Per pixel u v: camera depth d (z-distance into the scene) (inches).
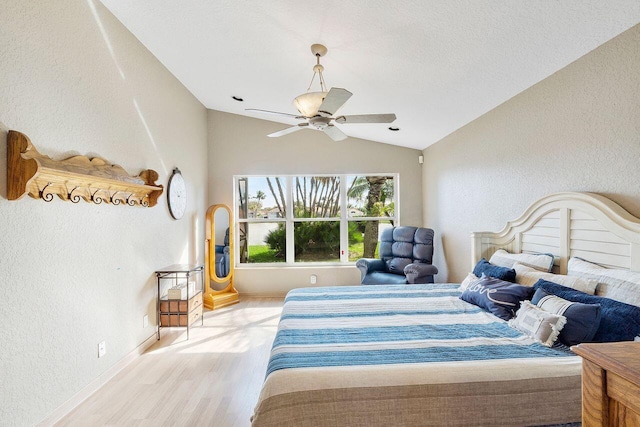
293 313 88.0
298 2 80.6
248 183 198.2
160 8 96.8
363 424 51.1
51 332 76.6
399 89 120.0
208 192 192.4
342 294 106.1
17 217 68.0
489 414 52.2
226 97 166.9
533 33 77.5
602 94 78.0
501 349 63.9
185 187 157.3
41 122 74.0
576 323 64.2
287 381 53.1
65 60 81.6
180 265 141.2
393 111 142.1
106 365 96.1
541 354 61.4
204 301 171.0
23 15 69.4
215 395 87.6
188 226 162.1
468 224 143.6
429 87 114.7
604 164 77.8
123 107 107.2
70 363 82.1
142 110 119.3
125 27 108.0
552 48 81.9
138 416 78.6
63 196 80.2
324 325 78.7
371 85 120.4
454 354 61.6
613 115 75.4
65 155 81.3
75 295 84.4
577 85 85.3
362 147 195.8
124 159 107.7
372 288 114.3
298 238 200.2
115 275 101.7
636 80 70.0
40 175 71.2
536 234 100.3
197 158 175.6
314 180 199.8
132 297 110.7
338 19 84.9
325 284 193.3
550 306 70.8
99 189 93.4
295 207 200.1
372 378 53.4
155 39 115.4
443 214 169.8
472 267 121.2
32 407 71.1
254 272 192.1
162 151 134.7
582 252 82.7
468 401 52.5
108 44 99.3
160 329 137.1
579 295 71.1
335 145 195.8
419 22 80.3
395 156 196.7
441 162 172.1
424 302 96.7
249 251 198.8
